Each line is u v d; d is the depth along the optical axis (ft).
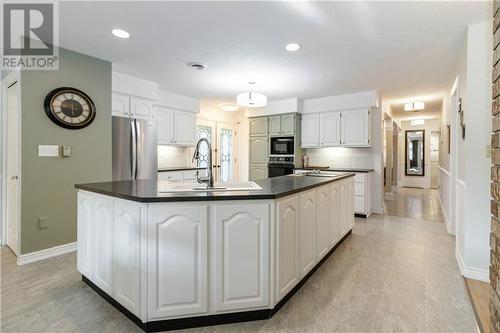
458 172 9.34
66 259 9.14
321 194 8.59
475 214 7.77
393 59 10.55
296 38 8.74
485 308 6.21
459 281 7.62
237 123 22.61
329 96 17.10
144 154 12.57
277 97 17.56
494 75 4.09
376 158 16.74
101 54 10.10
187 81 13.61
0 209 10.45
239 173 22.53
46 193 9.18
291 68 11.62
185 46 9.37
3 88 10.01
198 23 7.80
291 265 6.72
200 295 5.65
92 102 10.22
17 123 8.85
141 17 7.48
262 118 19.80
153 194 5.77
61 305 6.43
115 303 6.33
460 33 8.30
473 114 7.77
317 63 10.99
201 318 5.74
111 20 7.66
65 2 6.76
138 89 12.96
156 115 14.96
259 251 5.91
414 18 7.47
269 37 8.68
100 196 6.59
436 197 22.81
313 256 8.02
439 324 5.74
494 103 4.09
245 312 5.91
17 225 8.85
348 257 9.45
